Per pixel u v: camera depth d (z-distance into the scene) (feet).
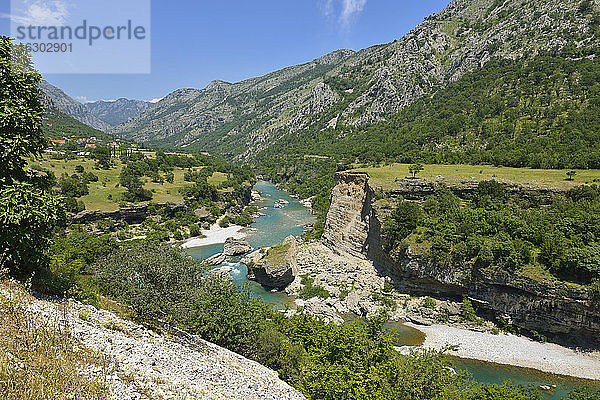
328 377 58.34
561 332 115.75
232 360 60.29
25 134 46.09
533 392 78.38
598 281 106.52
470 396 64.59
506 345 115.24
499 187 170.19
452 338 119.75
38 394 26.84
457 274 134.10
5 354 29.89
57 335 37.24
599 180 161.79
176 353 50.57
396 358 68.33
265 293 163.12
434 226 153.07
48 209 45.85
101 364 36.50
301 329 89.76
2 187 44.04
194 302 66.90
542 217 141.38
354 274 172.24
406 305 140.05
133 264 64.03
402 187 189.26
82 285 57.26
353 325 84.23
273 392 53.36
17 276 45.65
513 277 120.88
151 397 35.37
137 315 56.13
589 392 80.02
